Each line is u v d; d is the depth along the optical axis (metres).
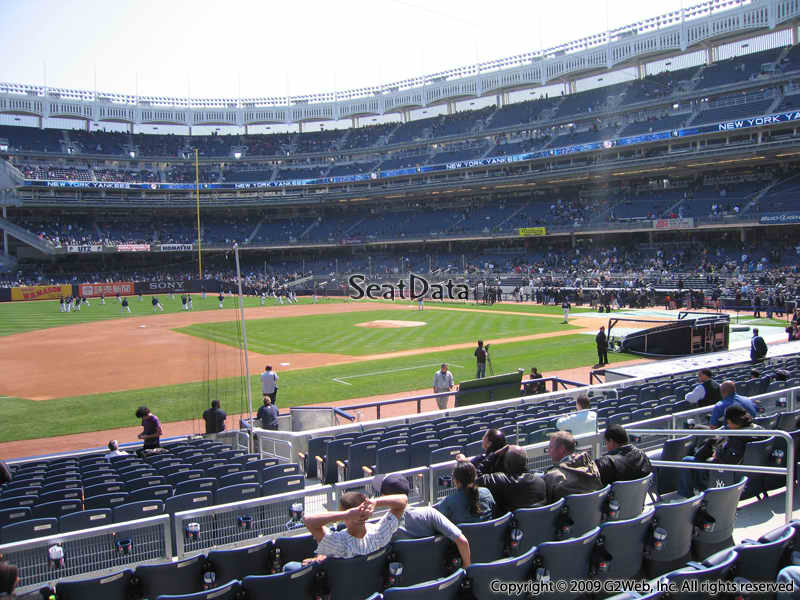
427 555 5.62
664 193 60.75
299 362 27.81
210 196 78.75
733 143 51.47
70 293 68.12
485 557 5.93
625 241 61.97
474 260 68.44
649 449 10.31
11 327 43.28
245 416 18.55
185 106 87.06
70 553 6.81
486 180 68.31
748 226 51.28
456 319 42.94
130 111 84.12
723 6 57.66
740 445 7.57
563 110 68.75
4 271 69.81
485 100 86.06
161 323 44.66
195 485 9.08
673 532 6.04
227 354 30.55
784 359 19.14
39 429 18.08
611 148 58.88
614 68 68.06
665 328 26.11
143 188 75.62
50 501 8.83
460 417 13.79
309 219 83.25
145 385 23.94
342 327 39.91
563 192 69.25
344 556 5.26
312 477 11.90
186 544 7.36
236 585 5.07
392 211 80.56
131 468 10.91
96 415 19.56
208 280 75.00
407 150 79.25
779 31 57.78
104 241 73.56
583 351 28.38
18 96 77.88
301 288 71.69
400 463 10.10
